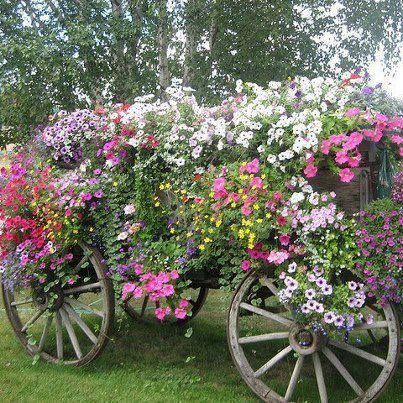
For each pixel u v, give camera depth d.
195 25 10.28
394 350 3.10
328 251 3.11
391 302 3.13
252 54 10.48
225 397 3.62
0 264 4.32
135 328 5.38
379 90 3.47
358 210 3.27
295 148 3.20
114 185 3.97
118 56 10.01
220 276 3.90
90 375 3.99
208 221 3.50
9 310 4.51
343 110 3.33
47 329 4.36
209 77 10.41
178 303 3.72
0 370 4.06
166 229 3.90
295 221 3.15
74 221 4.04
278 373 4.13
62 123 4.52
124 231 3.98
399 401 3.47
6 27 9.70
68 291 4.18
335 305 3.09
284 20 10.39
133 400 3.50
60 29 9.68
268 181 3.34
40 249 4.20
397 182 3.39
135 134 4.02
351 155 3.16
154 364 4.35
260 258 3.34
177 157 3.77
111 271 3.97
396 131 3.39
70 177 4.18
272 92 3.68
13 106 9.46
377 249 3.06
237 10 10.34
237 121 3.49
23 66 9.11
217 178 3.48
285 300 3.22
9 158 4.64
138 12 10.06
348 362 4.30
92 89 9.80
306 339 3.25
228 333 3.47
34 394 3.58
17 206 4.24
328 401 3.50
